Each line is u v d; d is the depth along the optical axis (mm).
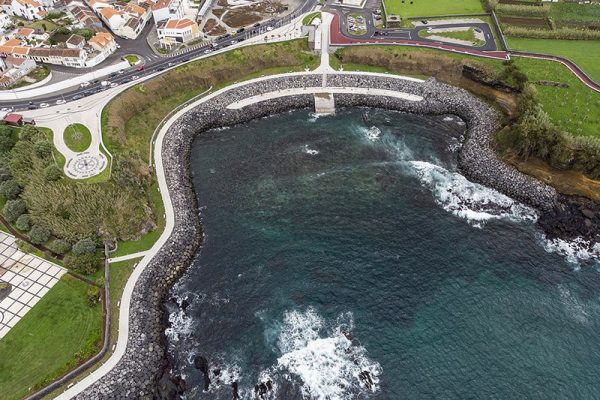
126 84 142750
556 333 88875
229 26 173750
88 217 104125
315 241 105500
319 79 153875
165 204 113250
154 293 95562
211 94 147750
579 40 163125
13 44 150500
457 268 99812
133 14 172125
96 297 92062
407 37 166000
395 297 94312
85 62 148000
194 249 104938
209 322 91312
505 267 100375
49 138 122250
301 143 133500
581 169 119562
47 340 85812
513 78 143250
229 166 126188
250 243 105750
